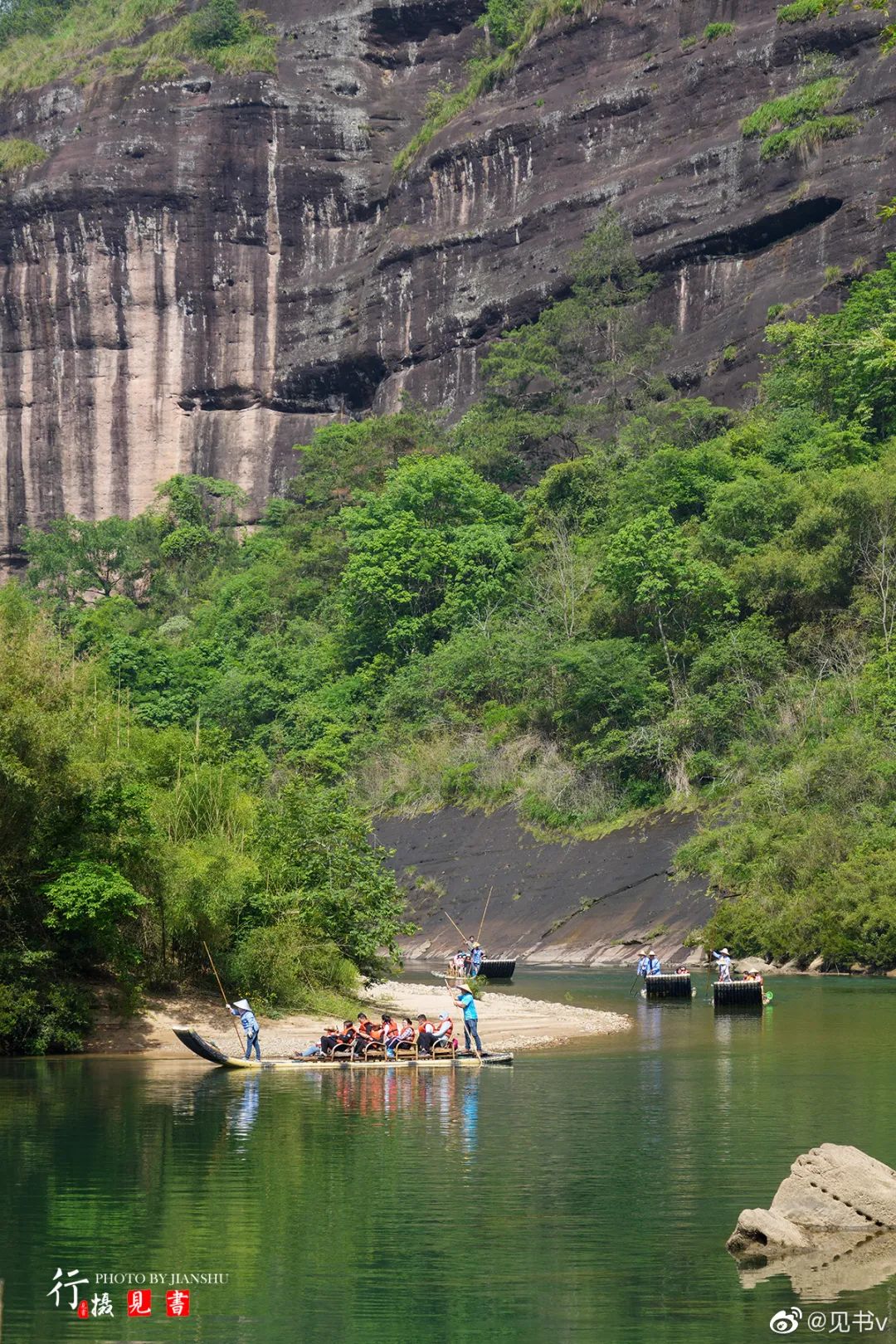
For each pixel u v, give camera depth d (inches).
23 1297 1036.5
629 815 4938.5
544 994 3474.4
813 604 5236.2
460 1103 1817.2
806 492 5462.6
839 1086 1925.4
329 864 2997.0
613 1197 1300.4
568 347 7500.0
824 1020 2795.3
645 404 7071.9
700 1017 2893.7
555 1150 1503.4
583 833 4955.7
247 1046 2252.7
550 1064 2210.9
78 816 2427.4
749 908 4151.1
